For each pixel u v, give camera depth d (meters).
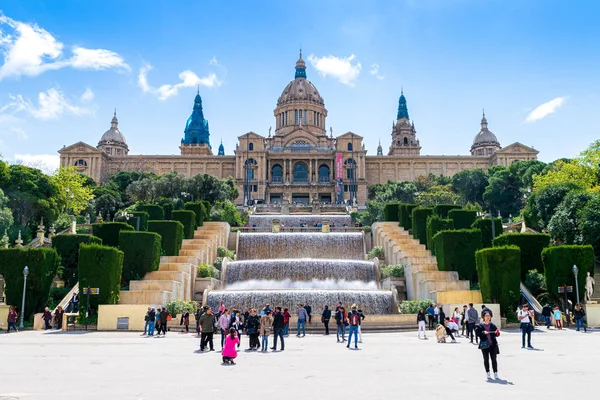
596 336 27.91
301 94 177.62
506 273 35.03
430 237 48.91
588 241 47.28
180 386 13.91
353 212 99.06
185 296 41.25
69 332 32.03
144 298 35.88
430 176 146.62
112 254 35.41
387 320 33.91
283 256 57.81
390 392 13.05
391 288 40.84
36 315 33.88
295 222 86.19
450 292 36.66
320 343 25.61
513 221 87.19
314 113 177.62
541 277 39.81
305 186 147.38
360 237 58.75
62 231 65.12
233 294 39.19
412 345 24.42
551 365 17.48
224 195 97.25
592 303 34.12
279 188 147.88
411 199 110.06
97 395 12.67
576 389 13.34
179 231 48.59
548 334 29.28
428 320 34.25
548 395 12.59
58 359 19.12
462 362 18.39
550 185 62.28
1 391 13.13
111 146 180.25
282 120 178.00
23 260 35.47
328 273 47.91
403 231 57.81
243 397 12.49
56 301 39.22
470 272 42.28
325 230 67.94
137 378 15.14
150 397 12.48
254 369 16.91
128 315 33.12
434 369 16.80
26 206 70.50
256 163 148.50
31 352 21.30
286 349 22.91
